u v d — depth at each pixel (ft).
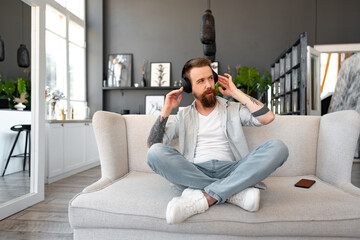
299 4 20.67
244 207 4.34
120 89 21.71
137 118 6.99
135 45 21.81
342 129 5.59
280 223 4.30
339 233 4.30
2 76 7.80
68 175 14.24
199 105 5.98
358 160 18.51
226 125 5.75
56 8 17.17
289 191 5.07
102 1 21.30
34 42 9.01
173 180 4.80
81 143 15.60
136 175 6.36
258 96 21.68
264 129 6.41
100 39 21.18
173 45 21.57
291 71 15.48
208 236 4.50
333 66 27.76
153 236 4.63
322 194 4.86
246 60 21.07
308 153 6.35
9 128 8.05
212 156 5.56
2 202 7.82
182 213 4.22
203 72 5.61
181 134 5.84
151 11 21.77
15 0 8.28
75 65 20.06
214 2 21.34
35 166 9.18
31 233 6.81
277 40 20.86
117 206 4.60
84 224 4.70
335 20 20.34
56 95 15.24
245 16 21.13
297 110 14.44
